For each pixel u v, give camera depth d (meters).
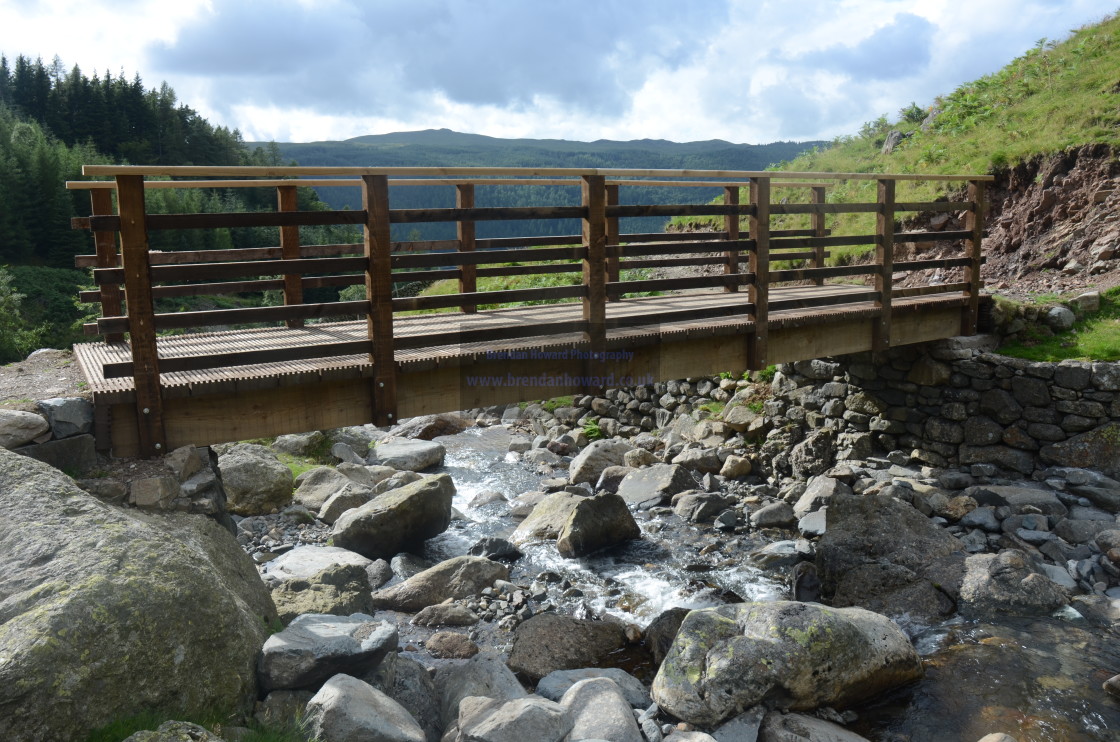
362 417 6.89
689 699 5.93
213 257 8.61
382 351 6.73
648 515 10.96
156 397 5.90
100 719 4.23
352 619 6.07
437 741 5.62
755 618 6.44
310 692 5.18
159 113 136.38
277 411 6.51
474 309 9.99
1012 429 10.62
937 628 7.39
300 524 10.31
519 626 7.48
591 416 16.31
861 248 16.36
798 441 12.55
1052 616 7.44
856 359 12.21
